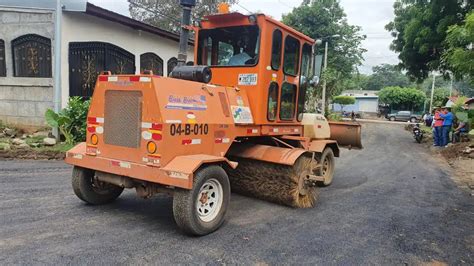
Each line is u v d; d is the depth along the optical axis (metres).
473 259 4.36
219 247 4.29
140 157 4.57
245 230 4.91
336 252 4.34
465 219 5.95
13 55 11.15
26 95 11.11
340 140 9.35
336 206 6.39
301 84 7.11
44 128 11.05
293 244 4.52
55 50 10.38
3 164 7.95
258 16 5.75
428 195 7.58
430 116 30.89
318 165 7.25
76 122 9.99
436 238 5.00
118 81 4.77
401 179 9.31
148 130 4.48
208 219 4.69
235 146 6.34
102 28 12.17
